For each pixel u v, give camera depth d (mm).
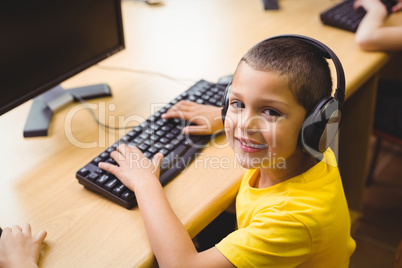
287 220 730
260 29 1470
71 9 1073
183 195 857
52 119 1080
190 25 1516
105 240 767
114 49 1227
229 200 878
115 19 1201
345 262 925
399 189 1878
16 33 970
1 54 954
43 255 740
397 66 1771
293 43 744
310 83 706
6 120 1081
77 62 1140
